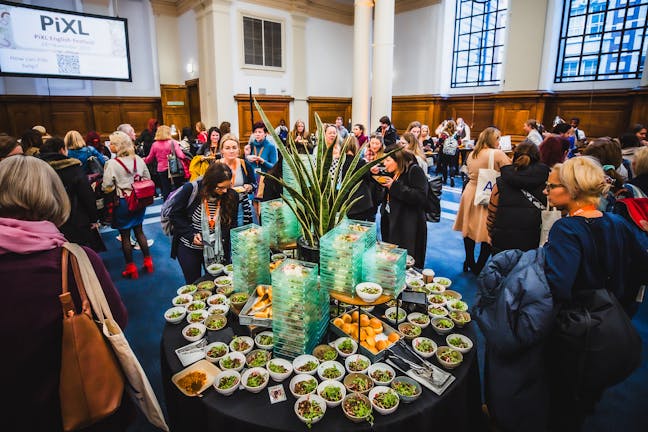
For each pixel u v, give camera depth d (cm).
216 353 136
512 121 798
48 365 89
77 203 266
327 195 156
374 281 141
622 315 120
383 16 642
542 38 723
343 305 162
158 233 449
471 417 138
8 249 82
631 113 644
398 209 271
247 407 112
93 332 92
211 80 799
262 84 859
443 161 711
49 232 91
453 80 924
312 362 129
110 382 95
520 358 130
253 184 276
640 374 204
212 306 163
